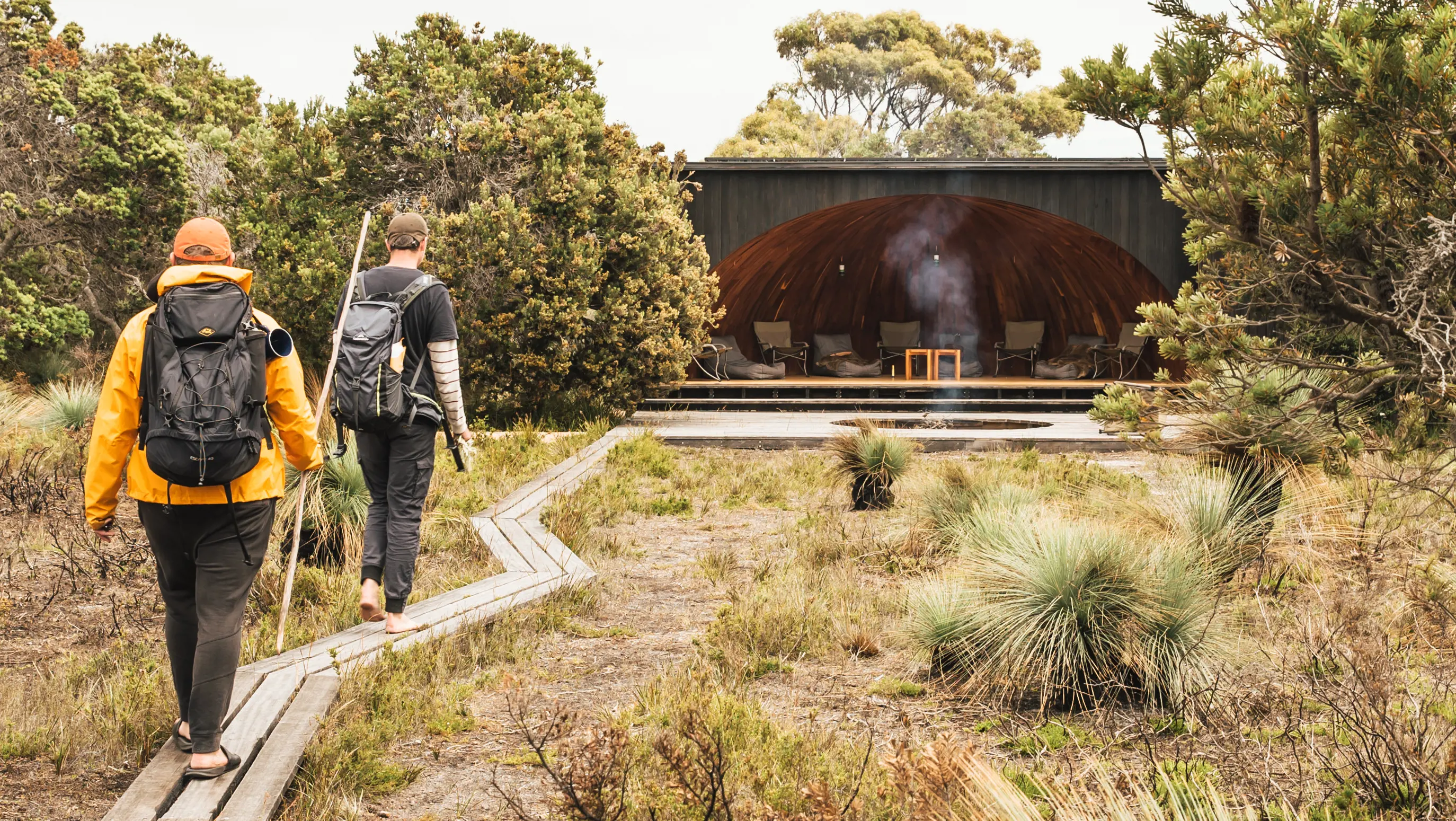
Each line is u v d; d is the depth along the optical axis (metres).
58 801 3.18
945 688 4.39
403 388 4.68
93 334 19.33
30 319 16.78
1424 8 5.25
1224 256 6.76
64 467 8.94
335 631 4.90
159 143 18.23
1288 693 4.07
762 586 5.86
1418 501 6.72
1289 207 5.56
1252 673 4.34
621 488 9.32
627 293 14.34
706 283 16.11
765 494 9.31
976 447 12.58
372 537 4.81
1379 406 6.85
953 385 17.69
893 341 22.31
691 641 5.06
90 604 5.47
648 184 15.05
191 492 3.05
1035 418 15.43
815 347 22.31
